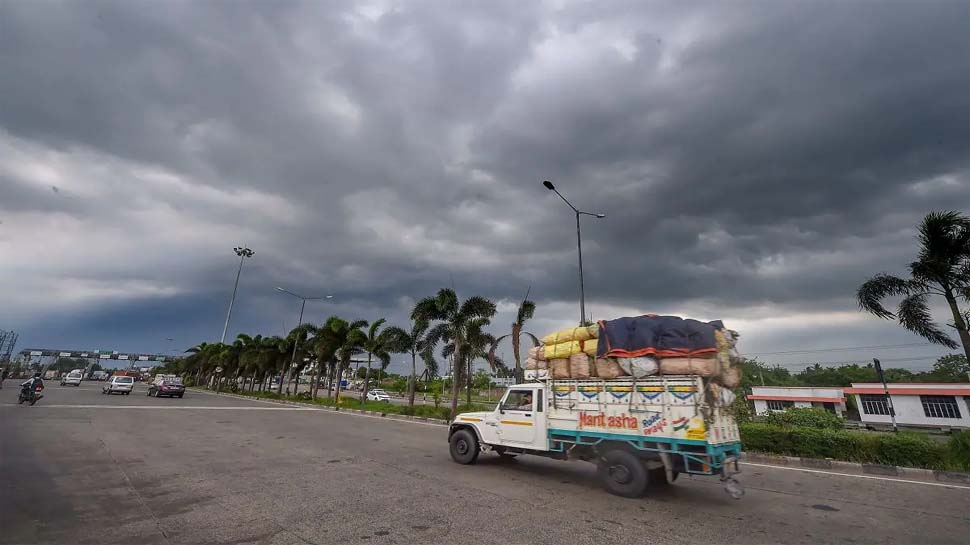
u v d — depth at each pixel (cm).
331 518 609
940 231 1373
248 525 573
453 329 2408
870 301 1493
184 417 1942
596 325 882
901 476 1056
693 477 965
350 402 3434
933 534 613
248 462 984
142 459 976
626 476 776
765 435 1320
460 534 560
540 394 944
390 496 729
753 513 700
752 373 6084
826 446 1220
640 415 796
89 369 11381
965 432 1109
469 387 3094
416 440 1444
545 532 579
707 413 736
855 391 3962
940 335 1407
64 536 516
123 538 517
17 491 686
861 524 653
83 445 1119
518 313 2217
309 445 1266
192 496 699
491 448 1030
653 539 568
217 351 6625
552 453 910
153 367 13100
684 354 765
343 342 3631
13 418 1605
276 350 4606
